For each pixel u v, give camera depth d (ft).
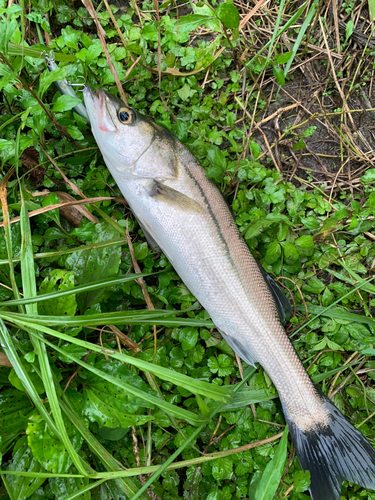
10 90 1.52
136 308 1.73
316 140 1.92
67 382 1.50
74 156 1.72
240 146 1.73
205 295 1.59
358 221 1.69
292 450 1.59
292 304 1.74
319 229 1.79
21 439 1.39
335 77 1.89
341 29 1.95
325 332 1.73
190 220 1.55
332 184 1.90
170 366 1.63
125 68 1.78
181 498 1.52
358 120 1.94
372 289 1.73
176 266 1.61
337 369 1.67
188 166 1.58
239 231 1.63
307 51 1.94
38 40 1.77
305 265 1.79
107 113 1.50
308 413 1.53
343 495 1.63
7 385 1.49
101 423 1.42
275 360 1.56
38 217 1.63
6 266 1.56
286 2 1.90
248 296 1.56
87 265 1.56
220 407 1.53
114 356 1.33
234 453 1.57
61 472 1.31
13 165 1.53
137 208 1.60
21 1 1.60
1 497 1.35
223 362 1.62
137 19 1.86
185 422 1.59
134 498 1.28
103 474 1.34
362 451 1.51
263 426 1.62
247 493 1.57
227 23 1.53
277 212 1.74
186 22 1.60
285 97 1.93
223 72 1.87
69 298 1.46
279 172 1.77
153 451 1.59
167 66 1.73
